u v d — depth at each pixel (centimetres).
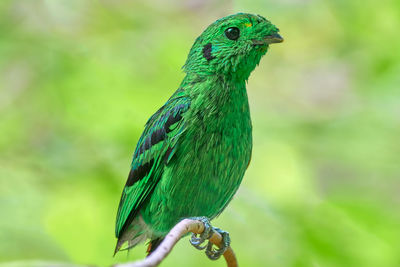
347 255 1041
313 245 1045
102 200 1177
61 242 1154
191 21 1416
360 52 1441
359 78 1441
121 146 1208
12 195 1205
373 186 1297
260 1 1418
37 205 1202
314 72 1496
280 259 1035
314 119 1385
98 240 1154
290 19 1441
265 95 1529
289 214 1092
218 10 1422
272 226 1058
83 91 1260
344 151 1330
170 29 1366
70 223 1166
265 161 1280
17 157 1247
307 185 1245
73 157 1222
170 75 1288
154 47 1316
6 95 1298
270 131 1341
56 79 1284
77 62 1291
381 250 1048
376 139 1335
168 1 1398
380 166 1316
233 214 1066
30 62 1304
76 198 1181
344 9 1404
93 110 1243
